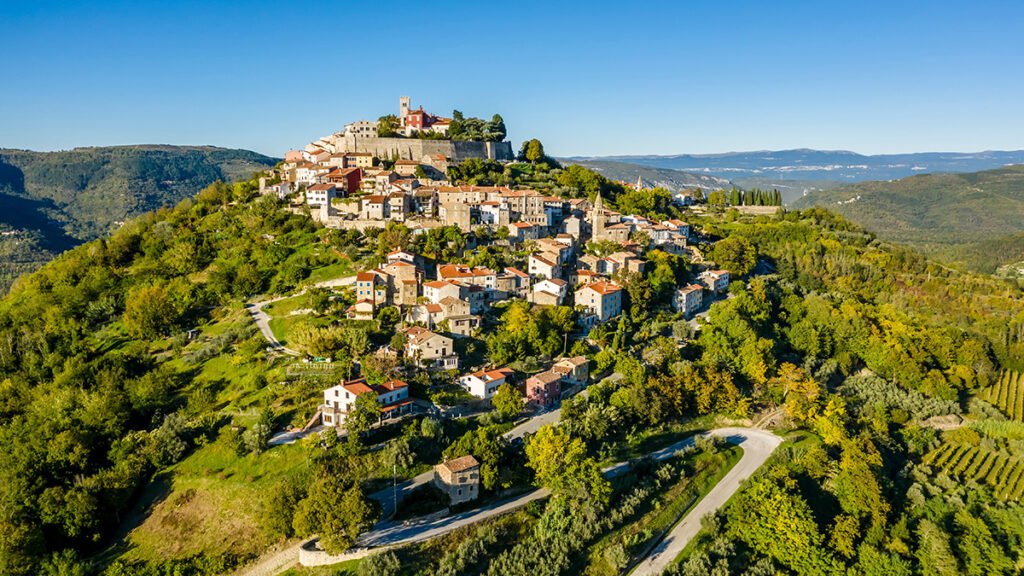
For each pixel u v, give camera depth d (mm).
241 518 132375
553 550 127250
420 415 160375
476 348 193375
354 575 119938
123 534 135250
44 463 148250
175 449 149625
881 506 152125
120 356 191500
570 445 141875
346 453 141750
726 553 136750
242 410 161000
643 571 131500
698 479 158500
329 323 197250
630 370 185875
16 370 197750
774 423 188375
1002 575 141875
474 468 137125
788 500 145125
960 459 185250
